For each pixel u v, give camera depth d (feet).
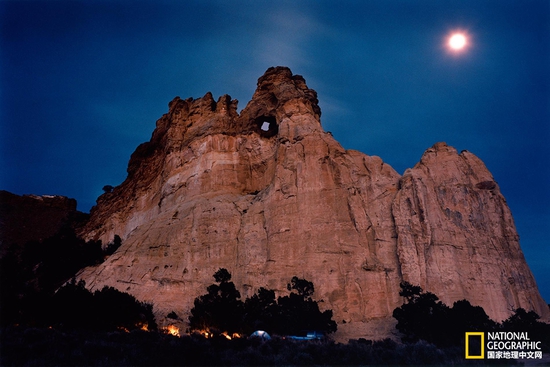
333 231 181.37
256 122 249.34
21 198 443.32
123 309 148.66
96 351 100.42
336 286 169.37
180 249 199.72
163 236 209.36
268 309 152.97
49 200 456.04
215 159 236.22
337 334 155.22
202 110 267.59
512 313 169.68
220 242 197.16
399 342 146.20
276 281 175.11
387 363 110.32
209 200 216.95
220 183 228.22
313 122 216.95
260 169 232.73
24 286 196.54
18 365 88.33
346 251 176.76
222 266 190.80
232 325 146.20
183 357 100.01
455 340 136.87
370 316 163.63
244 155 239.09
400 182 195.31
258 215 198.59
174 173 246.47
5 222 409.90
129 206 299.58
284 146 211.61
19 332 112.98
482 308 153.99
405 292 157.17
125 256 210.18
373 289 168.76
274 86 248.73
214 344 115.34
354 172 201.87
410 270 168.45
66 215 444.14
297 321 148.25
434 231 178.70
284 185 198.18
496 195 193.77
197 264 192.85
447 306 153.58
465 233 182.70
